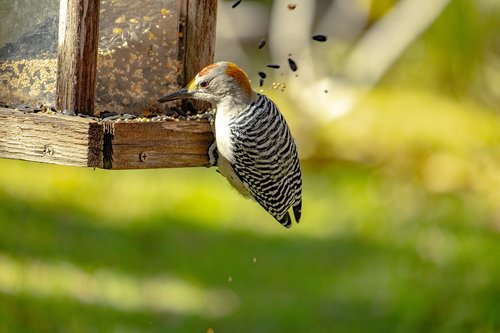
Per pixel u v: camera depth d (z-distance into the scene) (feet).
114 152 22.61
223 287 49.08
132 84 26.18
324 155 68.80
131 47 26.12
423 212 53.57
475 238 44.57
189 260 52.70
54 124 22.58
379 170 65.67
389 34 65.26
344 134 68.54
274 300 47.14
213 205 63.62
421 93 67.97
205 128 25.45
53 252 44.29
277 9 69.26
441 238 45.29
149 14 26.23
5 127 23.31
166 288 47.73
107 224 55.11
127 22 26.09
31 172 59.52
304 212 61.93
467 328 36.63
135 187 64.59
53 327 37.01
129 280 46.98
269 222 60.75
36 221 47.62
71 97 23.47
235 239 57.31
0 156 23.47
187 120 25.13
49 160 22.77
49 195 55.77
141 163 23.47
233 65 25.94
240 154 25.89
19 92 25.04
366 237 54.19
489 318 36.47
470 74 66.08
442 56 66.44
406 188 60.75
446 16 64.90
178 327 42.32
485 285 37.60
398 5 64.59
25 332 36.24
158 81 26.48
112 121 22.74
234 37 75.61
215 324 43.52
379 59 66.54
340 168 67.97
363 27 70.90
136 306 43.70
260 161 26.12
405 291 41.19
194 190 66.44
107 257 48.93
